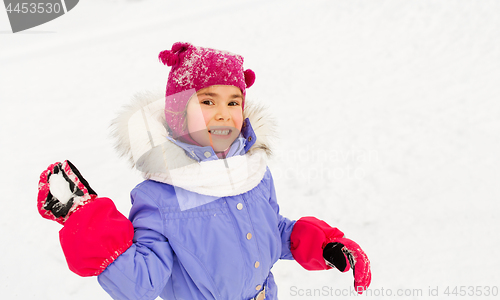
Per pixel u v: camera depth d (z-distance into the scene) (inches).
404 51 228.1
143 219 41.9
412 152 139.6
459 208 110.9
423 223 106.0
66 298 85.0
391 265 93.0
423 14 264.1
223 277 43.7
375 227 105.4
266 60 238.2
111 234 37.5
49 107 191.8
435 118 161.5
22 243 102.1
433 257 94.9
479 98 173.6
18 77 235.8
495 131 148.6
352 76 207.8
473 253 95.7
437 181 123.0
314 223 55.1
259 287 48.0
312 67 223.0
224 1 352.2
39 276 90.9
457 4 265.9
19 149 151.9
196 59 45.8
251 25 294.7
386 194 117.8
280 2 326.0
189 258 42.4
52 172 38.3
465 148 139.9
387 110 171.2
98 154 142.0
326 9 299.6
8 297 85.0
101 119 174.2
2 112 189.5
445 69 203.6
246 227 45.7
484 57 209.2
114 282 37.5
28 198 121.1
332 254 51.2
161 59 47.6
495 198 114.0
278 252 52.4
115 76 229.9
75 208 37.7
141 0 373.7
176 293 45.2
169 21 319.6
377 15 275.9
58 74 237.1
